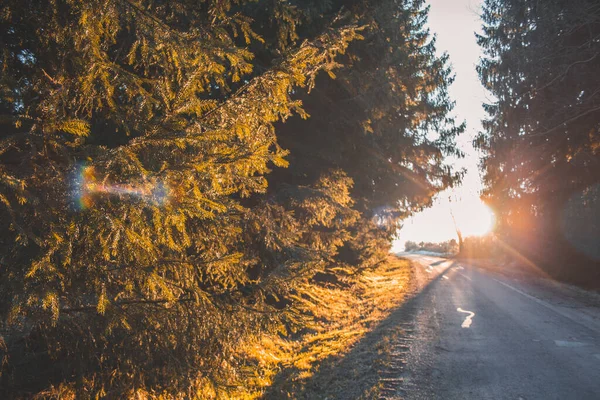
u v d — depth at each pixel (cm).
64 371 382
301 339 980
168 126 329
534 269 2694
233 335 442
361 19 1181
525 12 1891
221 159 347
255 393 610
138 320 387
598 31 1739
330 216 1140
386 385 625
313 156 1262
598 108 1742
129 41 487
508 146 2261
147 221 329
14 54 396
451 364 719
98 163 298
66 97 340
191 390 412
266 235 666
